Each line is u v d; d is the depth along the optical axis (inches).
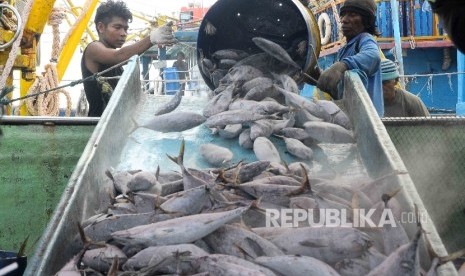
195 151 183.8
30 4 298.0
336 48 635.5
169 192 149.7
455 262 197.0
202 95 229.6
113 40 284.4
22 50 362.0
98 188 159.8
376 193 140.5
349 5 249.0
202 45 241.4
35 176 220.1
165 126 191.0
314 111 190.2
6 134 218.7
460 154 215.8
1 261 130.4
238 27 245.6
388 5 660.7
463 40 106.8
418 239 103.7
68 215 133.8
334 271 107.3
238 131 189.0
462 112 545.0
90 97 267.3
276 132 188.4
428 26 657.6
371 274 104.8
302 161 175.0
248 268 108.1
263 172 154.6
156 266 110.9
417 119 216.7
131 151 185.3
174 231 118.3
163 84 391.9
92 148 159.5
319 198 132.3
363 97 188.1
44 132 221.0
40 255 120.4
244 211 119.6
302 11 225.8
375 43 235.6
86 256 122.4
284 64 227.8
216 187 138.3
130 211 140.3
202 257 111.7
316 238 115.2
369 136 168.9
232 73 218.4
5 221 217.2
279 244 117.8
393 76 271.1
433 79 664.4
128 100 203.0
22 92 370.3
